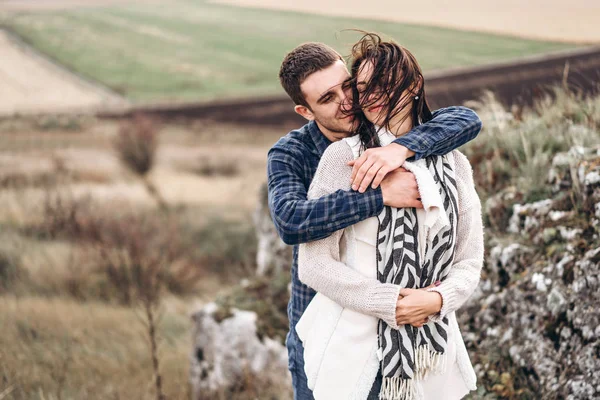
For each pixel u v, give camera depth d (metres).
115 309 6.73
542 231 2.83
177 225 10.84
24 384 3.96
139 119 16.88
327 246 1.83
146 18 52.97
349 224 1.76
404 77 1.80
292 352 2.06
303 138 2.10
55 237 9.54
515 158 3.52
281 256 4.70
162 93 37.66
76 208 10.05
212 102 35.59
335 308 1.85
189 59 43.25
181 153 24.27
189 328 6.45
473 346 2.88
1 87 38.25
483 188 3.54
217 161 21.55
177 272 8.71
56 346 4.91
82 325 5.74
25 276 7.67
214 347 4.20
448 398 1.90
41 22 51.75
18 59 43.50
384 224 1.78
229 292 4.66
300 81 1.92
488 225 3.31
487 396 2.63
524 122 3.77
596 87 3.71
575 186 2.83
